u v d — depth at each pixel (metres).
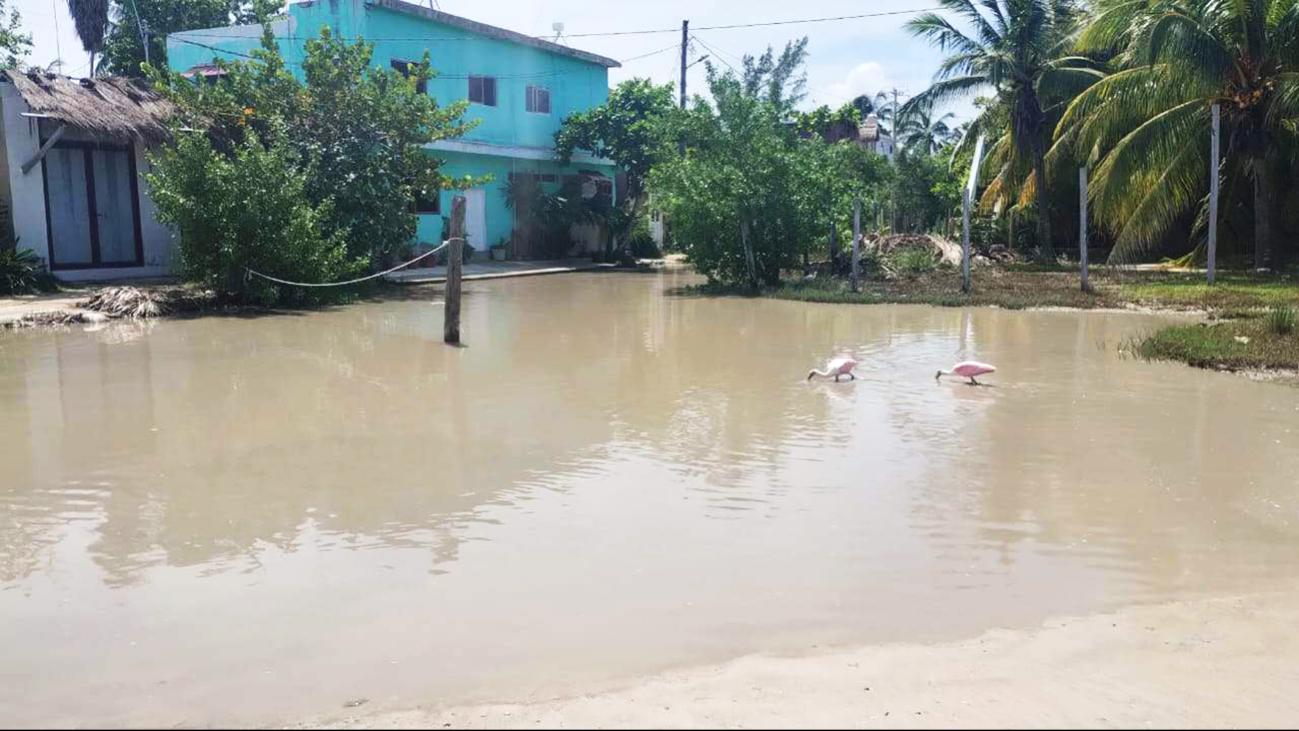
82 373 10.89
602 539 5.64
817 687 3.84
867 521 5.98
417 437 8.07
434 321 15.93
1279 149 25.92
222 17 36.47
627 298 20.34
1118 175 24.34
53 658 4.21
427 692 3.84
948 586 4.96
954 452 7.64
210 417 8.77
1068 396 9.84
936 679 3.92
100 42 32.69
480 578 5.05
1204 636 4.37
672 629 4.42
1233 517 6.09
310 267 17.58
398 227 21.22
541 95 32.41
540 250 32.06
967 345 13.45
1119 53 30.64
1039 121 30.67
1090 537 5.72
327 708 3.72
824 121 35.75
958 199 39.03
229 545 5.57
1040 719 3.57
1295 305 17.12
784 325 15.77
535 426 8.48
